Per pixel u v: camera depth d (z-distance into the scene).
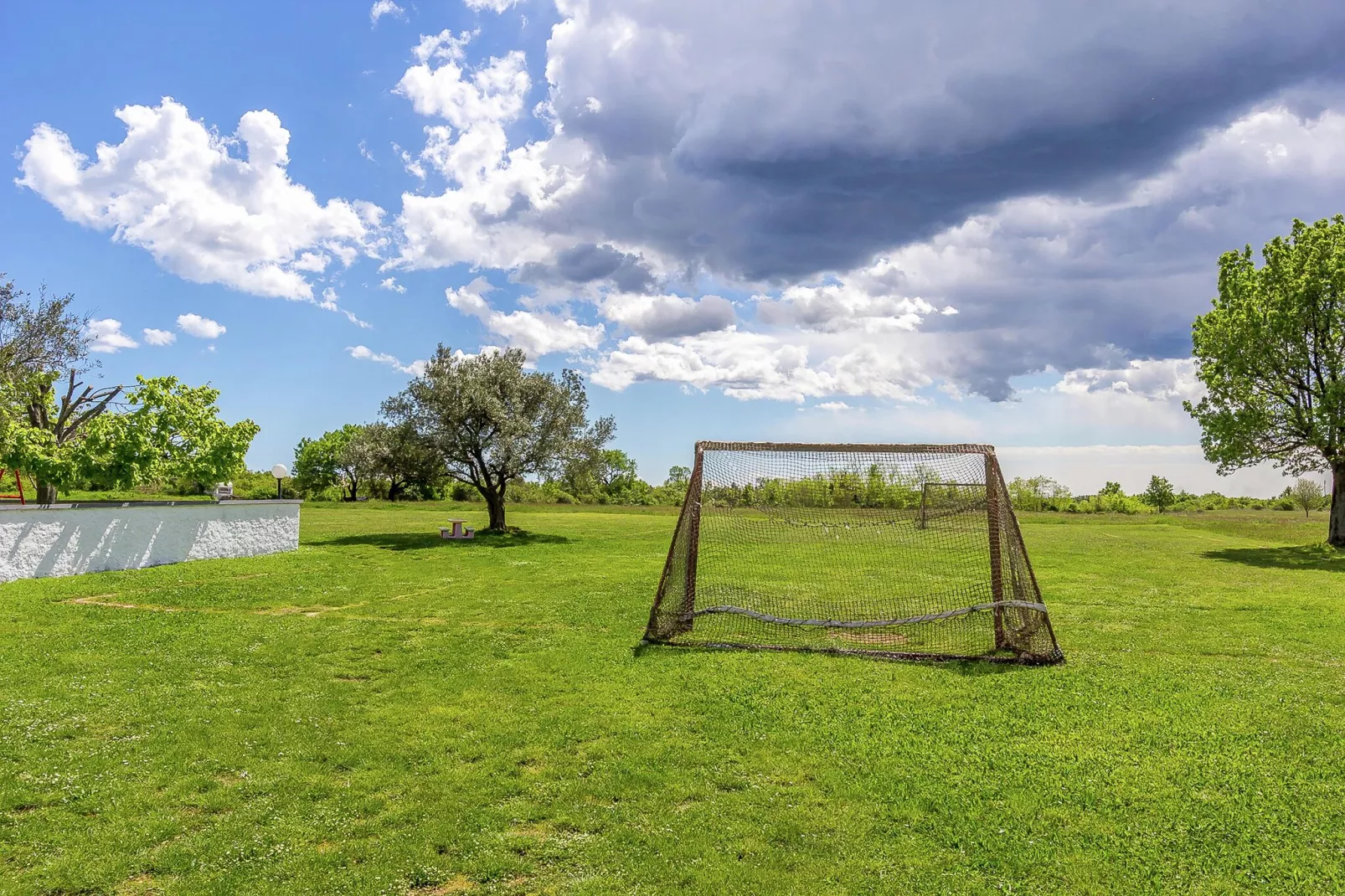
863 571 16.48
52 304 26.34
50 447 18.16
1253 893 4.07
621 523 32.06
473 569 16.83
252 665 8.45
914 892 4.09
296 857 4.39
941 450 10.84
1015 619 9.94
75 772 5.48
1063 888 4.13
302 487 59.97
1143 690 7.81
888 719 6.87
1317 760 5.88
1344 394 21.42
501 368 25.92
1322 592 14.30
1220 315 24.27
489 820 4.85
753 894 4.05
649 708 7.11
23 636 9.64
